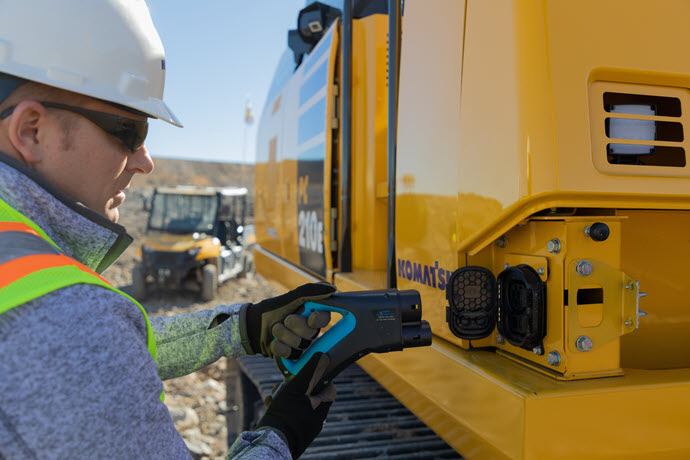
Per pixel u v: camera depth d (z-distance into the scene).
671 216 1.47
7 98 0.72
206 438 3.71
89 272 0.64
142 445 0.59
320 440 1.91
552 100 1.10
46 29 0.73
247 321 1.14
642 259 1.45
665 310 1.49
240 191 12.07
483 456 1.26
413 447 1.84
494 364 1.30
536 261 1.23
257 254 5.14
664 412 1.16
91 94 0.74
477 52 1.29
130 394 0.59
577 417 1.11
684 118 1.24
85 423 0.55
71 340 0.56
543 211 1.23
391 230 1.87
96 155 0.78
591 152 1.13
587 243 1.17
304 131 3.25
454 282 1.35
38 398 0.54
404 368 1.70
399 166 1.77
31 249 0.62
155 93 0.88
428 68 1.57
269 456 0.80
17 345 0.54
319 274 2.94
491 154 1.22
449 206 1.43
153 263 9.43
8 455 0.53
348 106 2.54
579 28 1.13
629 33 1.17
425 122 1.58
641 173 1.17
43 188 0.72
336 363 1.02
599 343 1.18
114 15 0.81
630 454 1.13
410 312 1.10
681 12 1.23
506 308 1.32
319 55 2.96
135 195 29.16
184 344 1.14
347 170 2.55
